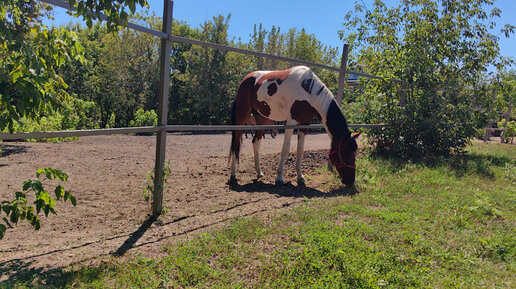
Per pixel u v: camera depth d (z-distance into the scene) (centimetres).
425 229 391
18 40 296
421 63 888
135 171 723
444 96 930
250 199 538
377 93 905
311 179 683
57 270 294
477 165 771
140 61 2461
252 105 675
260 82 652
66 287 264
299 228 384
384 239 356
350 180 584
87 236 386
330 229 380
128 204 505
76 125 1461
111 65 2367
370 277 278
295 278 283
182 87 2409
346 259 303
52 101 313
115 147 1048
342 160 584
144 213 467
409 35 917
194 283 281
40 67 298
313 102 591
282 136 1611
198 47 2261
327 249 321
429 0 916
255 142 690
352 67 941
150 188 443
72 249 347
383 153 907
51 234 393
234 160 663
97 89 2420
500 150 1147
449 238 369
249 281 286
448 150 928
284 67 2536
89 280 276
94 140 1212
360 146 1056
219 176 703
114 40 2355
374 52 945
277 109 638
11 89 280
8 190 549
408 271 296
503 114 1644
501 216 438
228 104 2378
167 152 1004
